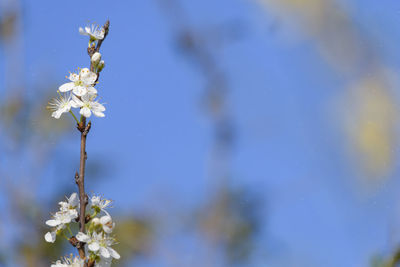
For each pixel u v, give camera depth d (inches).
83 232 142.3
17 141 303.3
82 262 140.9
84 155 145.9
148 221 298.7
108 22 155.5
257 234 289.7
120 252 292.5
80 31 153.3
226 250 290.0
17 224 282.4
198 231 291.9
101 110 147.9
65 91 148.5
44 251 276.2
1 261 272.4
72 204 145.6
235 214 294.0
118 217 299.3
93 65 152.8
